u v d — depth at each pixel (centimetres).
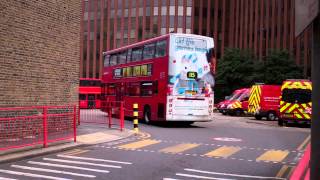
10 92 1402
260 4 6512
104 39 8769
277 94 3459
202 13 8225
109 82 2978
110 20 8738
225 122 2936
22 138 1259
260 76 5222
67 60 1697
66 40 1689
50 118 1359
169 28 8281
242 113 4209
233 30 7881
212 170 972
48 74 1586
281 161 1130
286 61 5144
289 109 2666
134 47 2642
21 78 1450
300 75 5081
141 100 2508
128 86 2684
